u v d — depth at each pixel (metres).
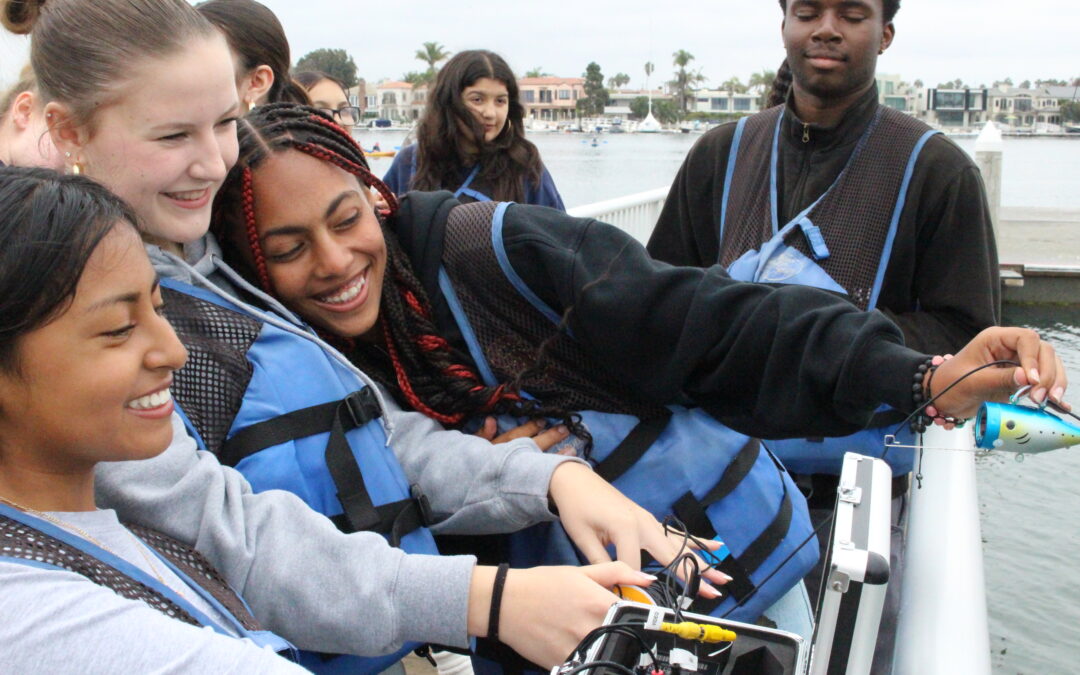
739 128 3.14
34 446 1.06
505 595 1.39
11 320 0.97
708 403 1.91
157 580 1.14
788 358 1.71
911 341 2.68
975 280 2.71
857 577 1.19
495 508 1.69
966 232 2.71
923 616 1.58
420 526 1.67
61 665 0.91
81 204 1.00
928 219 2.74
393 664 1.70
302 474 1.57
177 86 1.43
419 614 1.39
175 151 1.47
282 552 1.42
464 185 4.38
